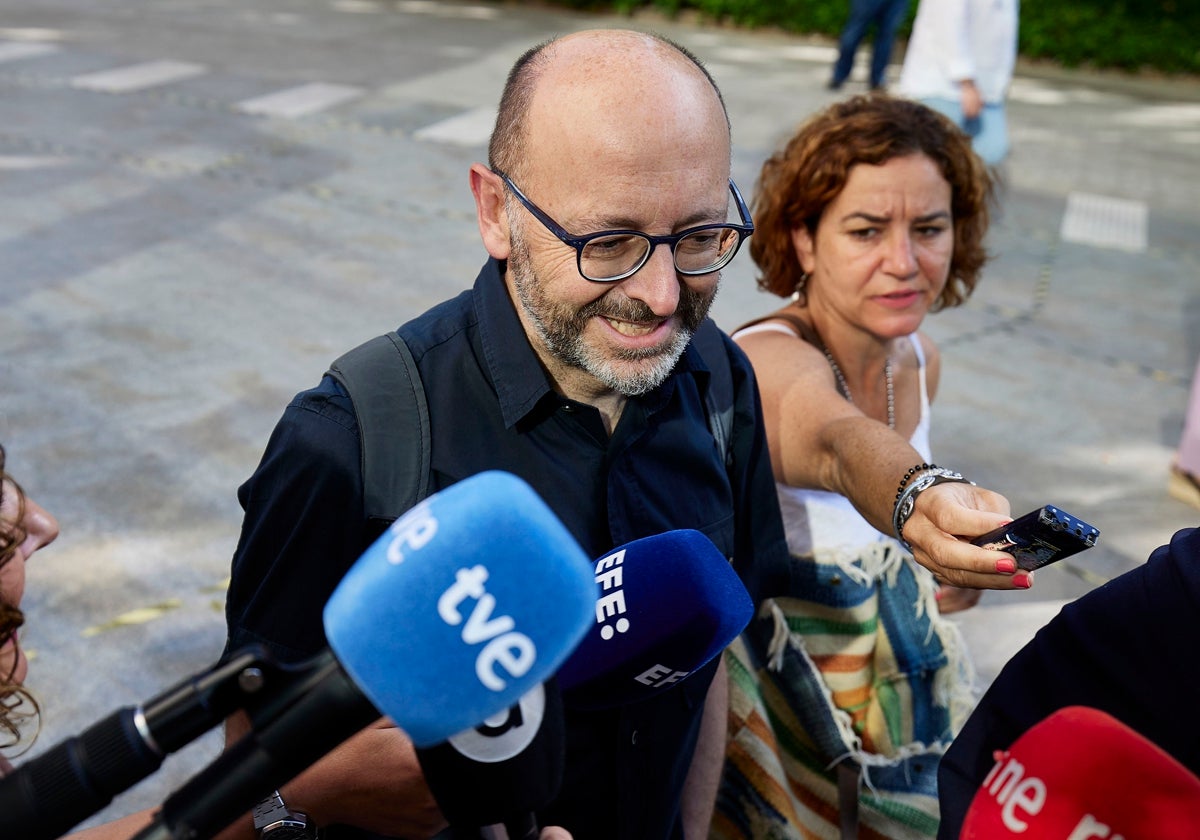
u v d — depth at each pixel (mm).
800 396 1850
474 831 1298
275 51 11023
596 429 1443
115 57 10352
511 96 1317
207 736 2914
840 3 13445
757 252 2100
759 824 1942
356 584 882
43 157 7461
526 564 894
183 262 5898
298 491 1361
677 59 1282
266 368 4836
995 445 4719
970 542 1396
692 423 1554
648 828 1534
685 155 1245
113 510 3799
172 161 7543
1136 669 1139
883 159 1896
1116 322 6078
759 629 1954
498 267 1446
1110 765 1038
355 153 7934
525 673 893
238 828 1267
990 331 5840
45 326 5070
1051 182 8562
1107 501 4352
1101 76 12953
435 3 14430
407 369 1412
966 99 5992
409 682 865
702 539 1393
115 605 3352
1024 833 1086
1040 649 1233
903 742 1975
